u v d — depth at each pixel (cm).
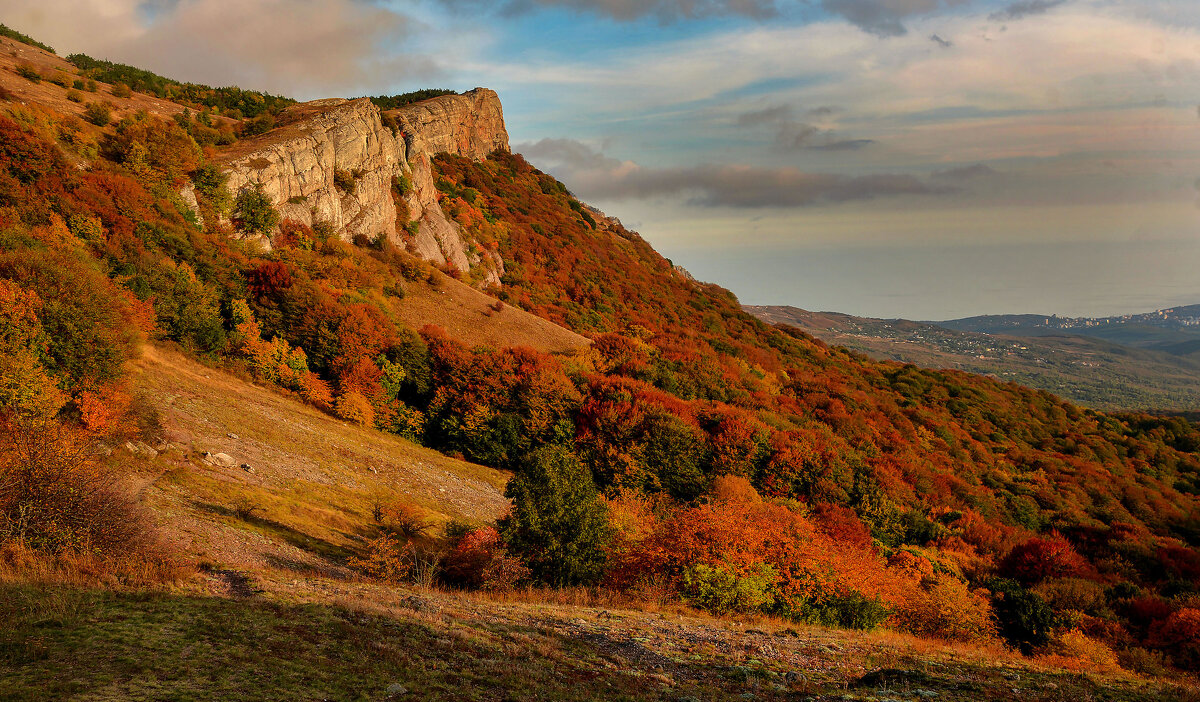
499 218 13425
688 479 5184
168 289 4794
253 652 1081
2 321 2745
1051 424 12388
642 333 9938
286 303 5703
